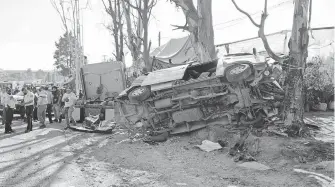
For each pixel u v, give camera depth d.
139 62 18.69
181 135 9.55
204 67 9.98
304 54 8.82
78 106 15.01
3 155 7.44
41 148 8.37
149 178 5.62
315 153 6.85
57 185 5.12
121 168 6.36
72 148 8.46
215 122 9.09
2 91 13.68
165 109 9.59
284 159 6.60
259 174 5.78
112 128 11.85
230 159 6.89
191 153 7.60
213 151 7.66
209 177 5.67
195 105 9.17
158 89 9.32
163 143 8.93
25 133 11.25
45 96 12.89
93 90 18.06
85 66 18.12
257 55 9.16
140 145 8.75
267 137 8.05
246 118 8.66
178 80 9.20
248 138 7.78
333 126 10.50
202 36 11.60
